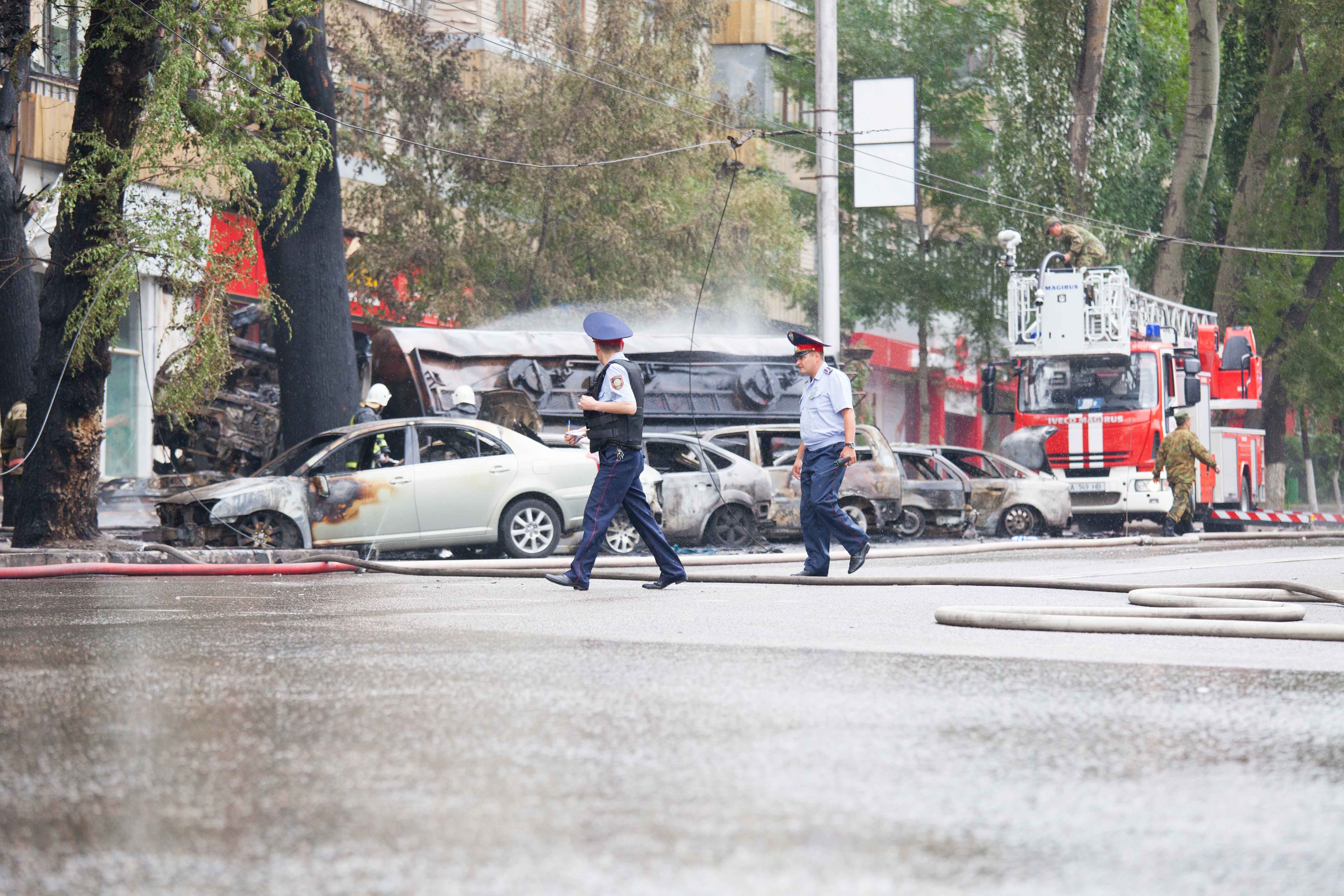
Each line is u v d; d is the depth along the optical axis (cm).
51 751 1305
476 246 8431
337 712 1511
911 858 934
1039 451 7731
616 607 2928
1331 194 11662
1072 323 7644
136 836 1004
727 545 5928
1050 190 10762
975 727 1420
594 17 9150
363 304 8256
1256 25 11544
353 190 8350
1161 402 7644
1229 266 11356
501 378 7031
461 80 8475
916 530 6975
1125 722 1449
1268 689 1702
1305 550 5806
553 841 980
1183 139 11069
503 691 1662
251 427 6925
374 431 5156
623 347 3375
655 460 6053
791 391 7662
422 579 4041
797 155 12238
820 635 2334
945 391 14588
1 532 5681
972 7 11169
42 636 2336
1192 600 2666
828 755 1274
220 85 4906
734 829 1010
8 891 881
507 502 5188
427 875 901
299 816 1055
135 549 4756
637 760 1254
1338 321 11550
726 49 12700
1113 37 11144
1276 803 1088
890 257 11412
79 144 4772
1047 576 4003
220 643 2206
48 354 4888
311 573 4334
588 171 8369
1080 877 890
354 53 8250
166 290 5309
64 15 5731
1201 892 859
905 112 7812
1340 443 15938
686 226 8669
